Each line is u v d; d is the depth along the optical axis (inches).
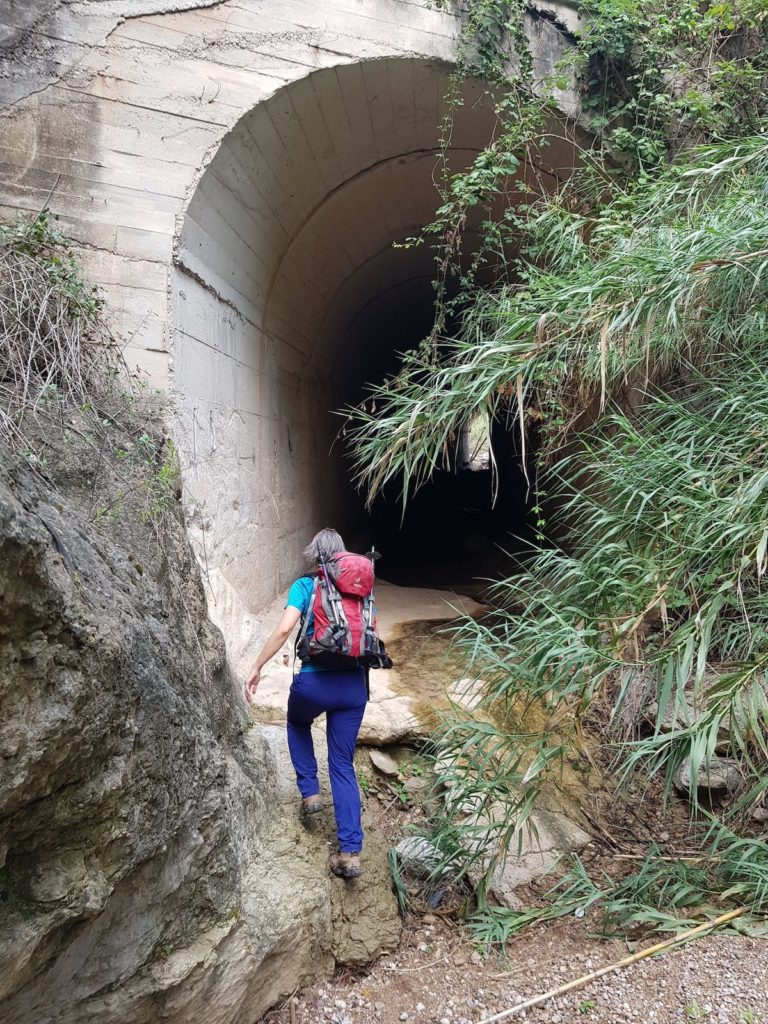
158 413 151.3
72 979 74.7
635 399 178.7
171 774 88.4
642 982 107.8
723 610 123.7
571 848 144.9
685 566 117.9
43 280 131.6
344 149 220.1
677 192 155.9
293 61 173.8
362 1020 107.7
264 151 187.3
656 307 127.1
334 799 122.0
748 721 106.3
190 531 159.5
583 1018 102.6
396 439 135.6
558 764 161.5
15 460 82.2
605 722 167.6
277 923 107.0
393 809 148.8
